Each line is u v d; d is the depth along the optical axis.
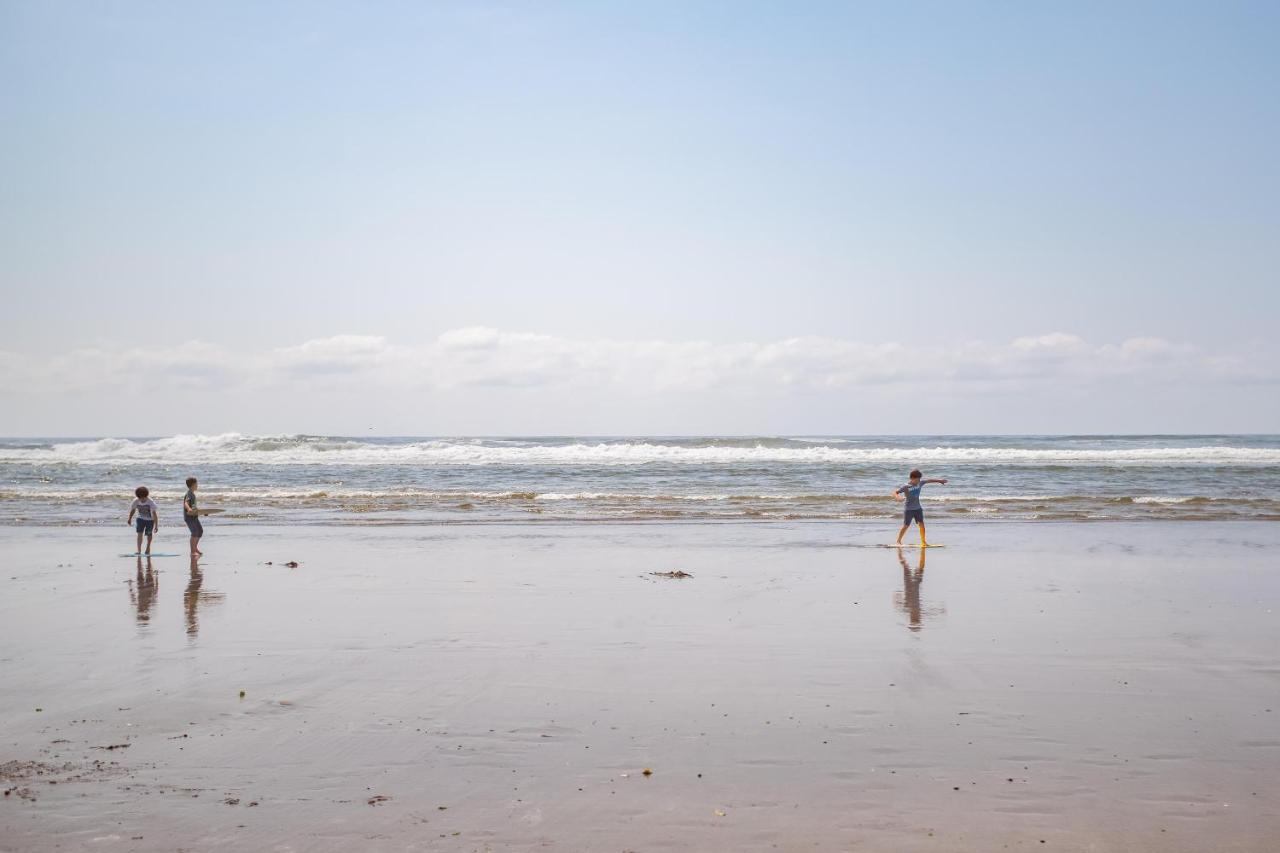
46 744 6.36
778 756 6.10
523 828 5.00
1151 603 11.66
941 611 11.14
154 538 19.23
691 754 6.14
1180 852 4.71
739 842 4.82
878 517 23.05
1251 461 43.31
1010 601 11.81
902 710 7.12
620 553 16.50
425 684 7.89
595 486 33.75
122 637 9.77
